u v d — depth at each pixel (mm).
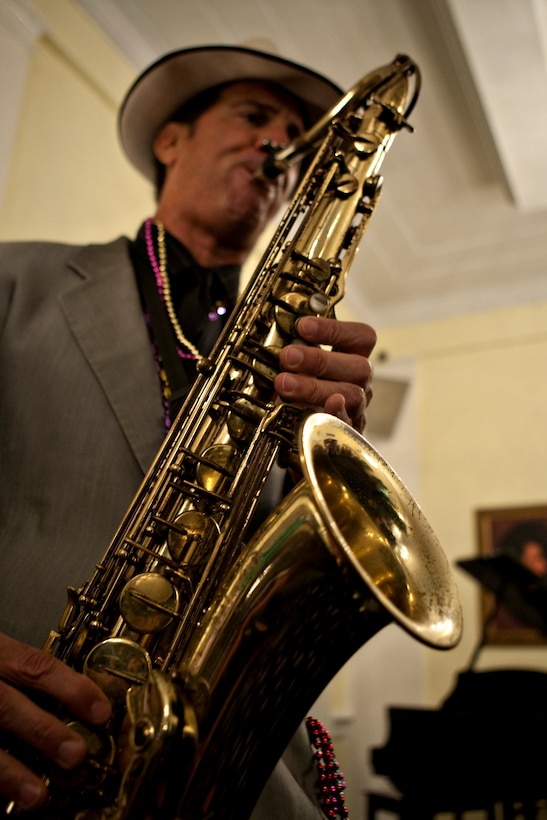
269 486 1161
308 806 944
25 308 1139
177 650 830
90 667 772
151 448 1041
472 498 4840
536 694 2875
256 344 1052
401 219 4641
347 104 1330
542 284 5070
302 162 1712
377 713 4633
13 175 2566
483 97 3549
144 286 1330
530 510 4633
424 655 4648
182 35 3365
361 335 1036
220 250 1518
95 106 3053
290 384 941
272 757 764
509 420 4930
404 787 2990
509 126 3752
